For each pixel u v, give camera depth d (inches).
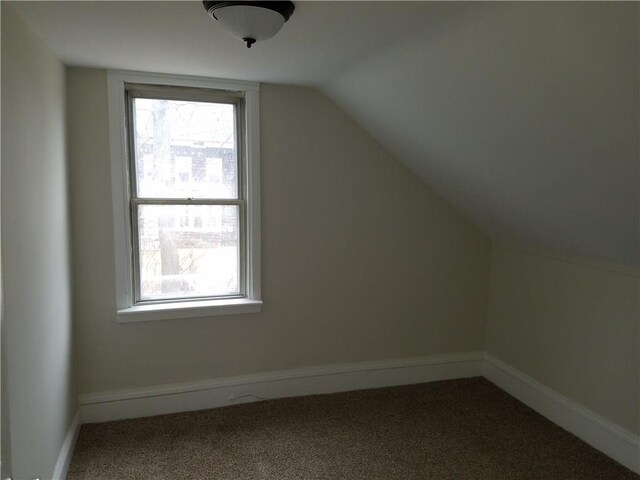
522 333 121.3
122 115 100.1
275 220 114.1
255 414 111.6
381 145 119.7
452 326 133.6
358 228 121.1
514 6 53.5
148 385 109.8
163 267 110.5
